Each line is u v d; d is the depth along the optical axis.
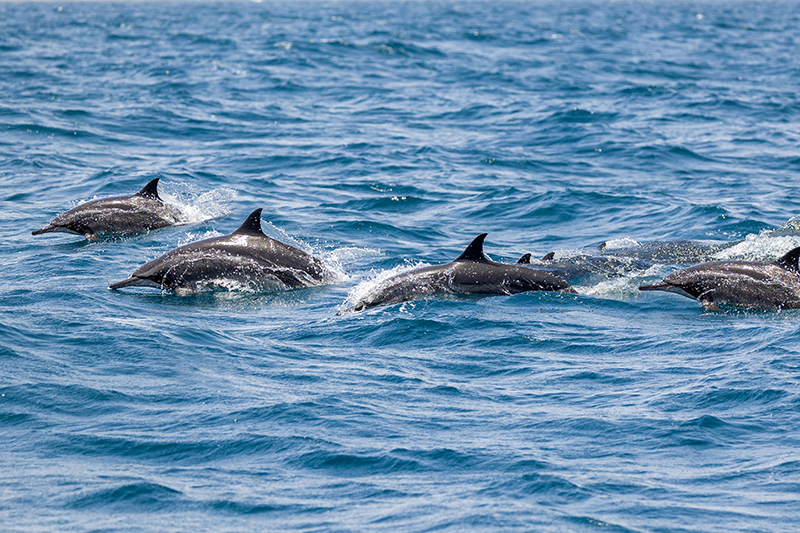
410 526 27.89
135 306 52.78
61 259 62.94
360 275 62.47
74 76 181.50
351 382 40.78
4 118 123.75
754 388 39.34
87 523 28.08
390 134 126.88
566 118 140.25
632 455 33.31
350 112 148.62
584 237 74.44
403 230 75.38
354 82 187.75
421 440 34.50
